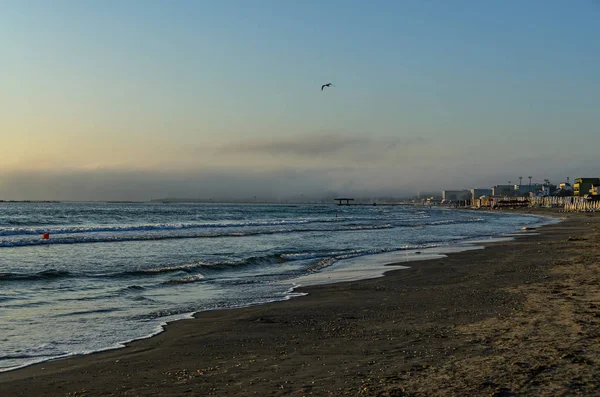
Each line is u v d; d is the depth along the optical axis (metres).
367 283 16.05
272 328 9.70
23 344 8.55
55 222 55.62
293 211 126.00
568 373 6.05
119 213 84.19
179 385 6.21
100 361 7.49
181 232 40.03
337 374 6.41
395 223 62.22
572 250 25.39
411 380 6.02
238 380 6.33
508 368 6.32
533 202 199.75
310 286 15.56
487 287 14.26
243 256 23.75
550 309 10.34
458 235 41.00
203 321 10.44
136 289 14.76
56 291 14.11
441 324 9.48
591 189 151.00
